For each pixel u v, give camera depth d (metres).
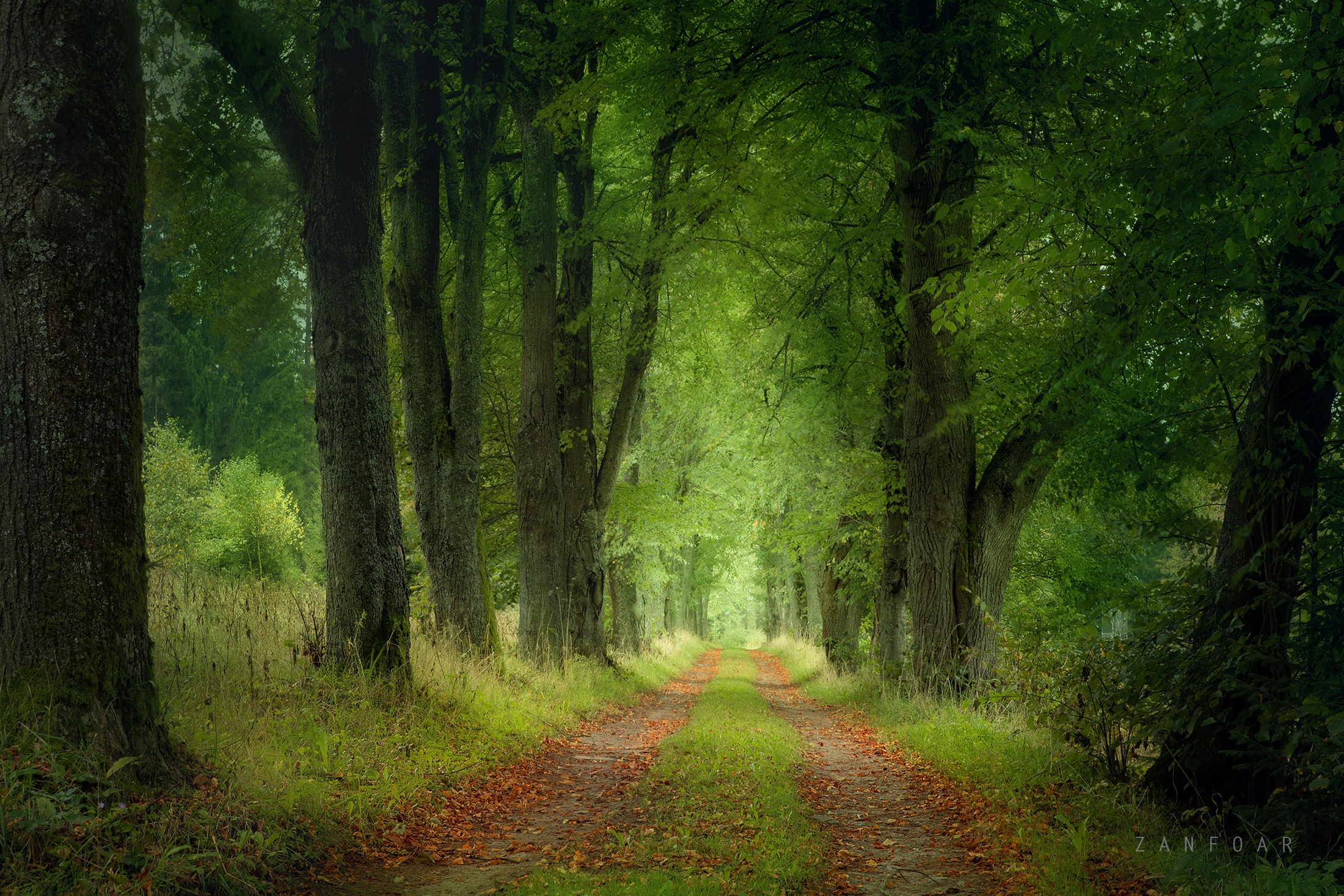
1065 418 12.33
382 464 9.68
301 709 8.02
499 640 14.22
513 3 14.41
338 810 6.25
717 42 11.98
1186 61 6.24
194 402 49.88
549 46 13.70
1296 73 5.09
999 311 7.21
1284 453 6.12
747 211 14.49
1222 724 6.41
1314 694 5.40
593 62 15.22
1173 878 4.96
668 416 26.03
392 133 13.13
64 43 5.21
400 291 13.41
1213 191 5.85
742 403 20.06
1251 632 6.29
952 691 13.03
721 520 28.22
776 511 23.34
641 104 13.07
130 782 4.95
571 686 15.39
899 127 12.05
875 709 15.20
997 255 7.46
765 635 69.38
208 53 9.67
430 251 13.39
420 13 12.47
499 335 21.41
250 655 8.83
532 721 11.59
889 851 6.43
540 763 9.94
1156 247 6.10
